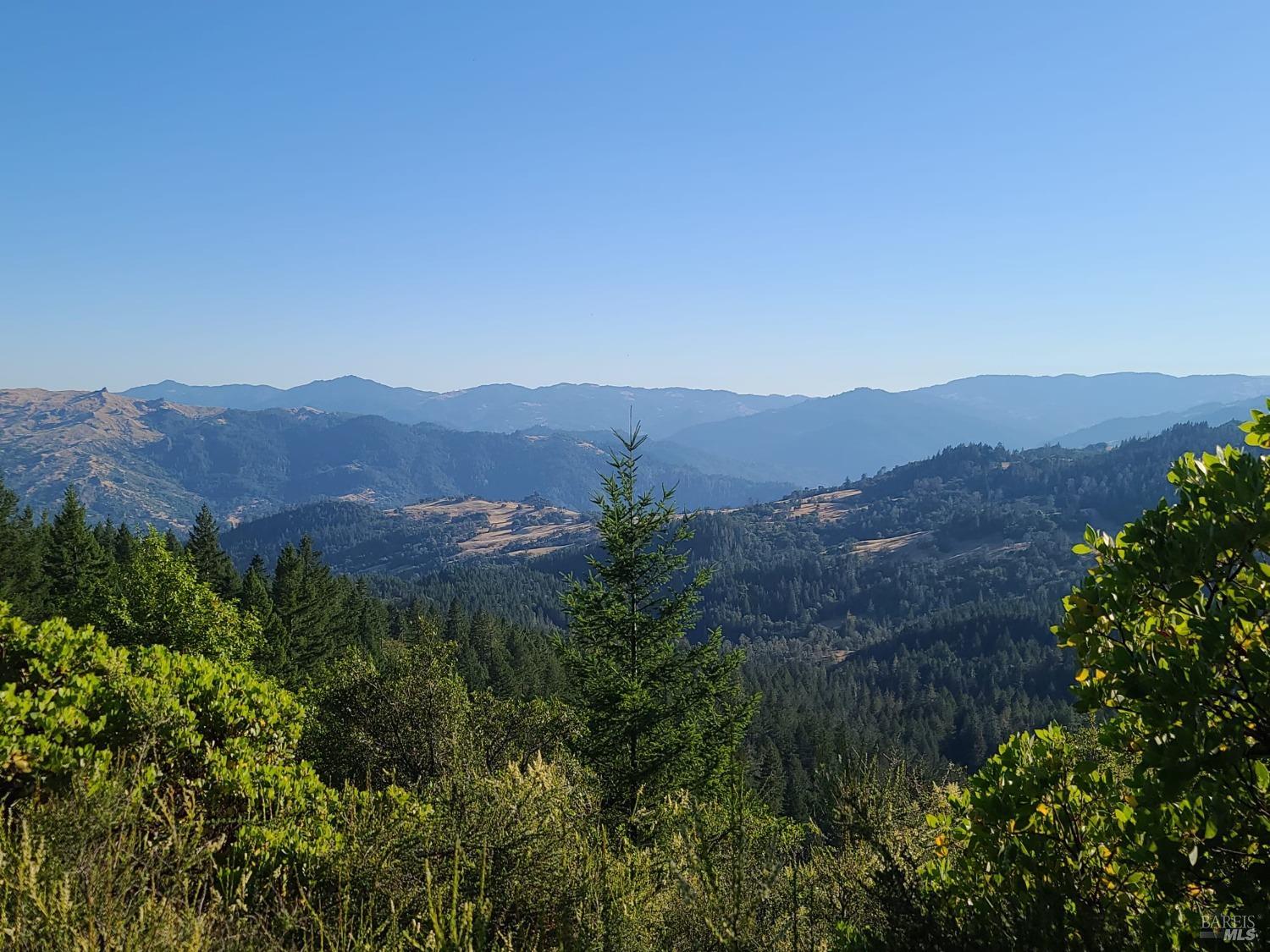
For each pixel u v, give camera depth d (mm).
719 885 3449
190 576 24531
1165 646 2750
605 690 11805
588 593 12945
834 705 120625
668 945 3473
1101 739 3354
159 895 3066
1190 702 2576
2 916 2453
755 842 3676
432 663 10352
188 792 4277
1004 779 3549
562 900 3600
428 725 9602
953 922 2848
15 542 43531
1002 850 3332
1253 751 2549
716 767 10586
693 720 11836
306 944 3072
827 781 3586
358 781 9117
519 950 3498
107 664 6238
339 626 54875
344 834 4262
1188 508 2961
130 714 5418
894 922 2898
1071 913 2740
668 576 13094
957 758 103250
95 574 43125
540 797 4629
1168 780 2545
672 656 12930
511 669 65438
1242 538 2684
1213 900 2680
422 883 3672
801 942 3246
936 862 3660
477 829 4008
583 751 11320
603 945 3303
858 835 3447
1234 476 2787
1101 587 3148
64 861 2949
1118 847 3035
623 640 12859
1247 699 2576
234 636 24312
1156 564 2879
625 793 10570
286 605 45531
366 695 9852
